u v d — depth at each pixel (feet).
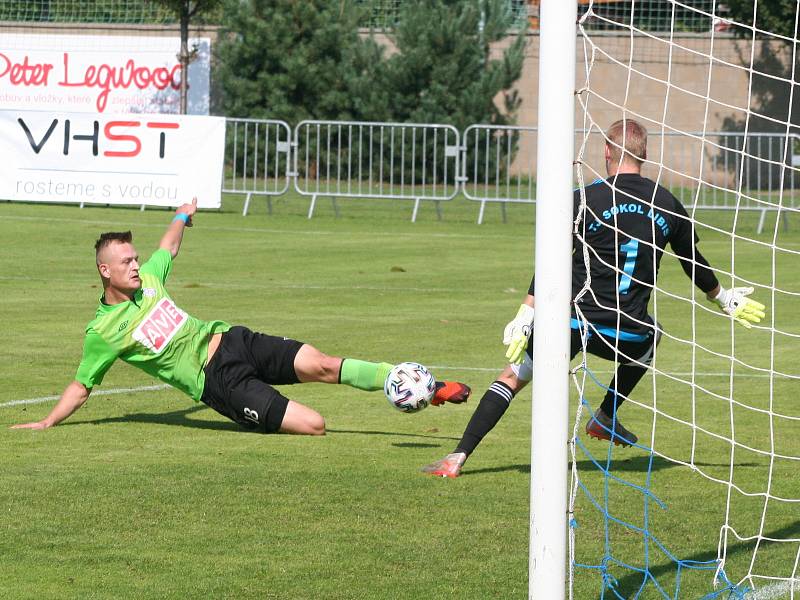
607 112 227.81
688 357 82.58
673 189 211.20
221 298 104.37
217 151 161.17
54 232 149.28
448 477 50.83
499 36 255.29
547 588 33.50
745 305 51.80
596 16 38.91
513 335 48.03
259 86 257.96
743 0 210.18
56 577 38.01
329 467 52.16
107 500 46.42
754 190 208.74
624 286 49.60
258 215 180.75
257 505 46.16
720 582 38.68
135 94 222.48
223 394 58.49
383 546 41.60
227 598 36.40
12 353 78.13
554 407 33.83
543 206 34.14
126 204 166.71
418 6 250.98
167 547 41.14
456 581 38.14
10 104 223.10
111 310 58.54
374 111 252.01
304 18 255.91
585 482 50.78
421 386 55.57
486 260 136.56
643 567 40.01
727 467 53.72
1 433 57.47
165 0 219.20
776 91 235.61
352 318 95.40
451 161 193.57
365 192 188.03
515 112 257.75
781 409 66.13
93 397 66.95
